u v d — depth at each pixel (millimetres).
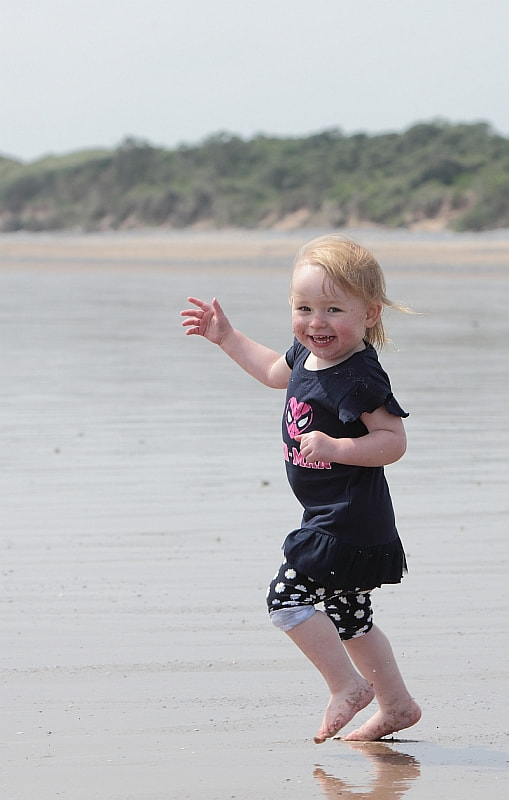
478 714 6766
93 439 16109
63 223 167125
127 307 41375
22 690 7047
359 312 6473
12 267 74312
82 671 7387
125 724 6531
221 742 6301
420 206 136375
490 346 28969
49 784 5664
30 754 6062
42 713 6676
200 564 9891
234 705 6871
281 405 19156
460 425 17359
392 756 6176
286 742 6340
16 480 13414
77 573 9602
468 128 163000
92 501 12344
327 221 142750
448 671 7434
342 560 6363
